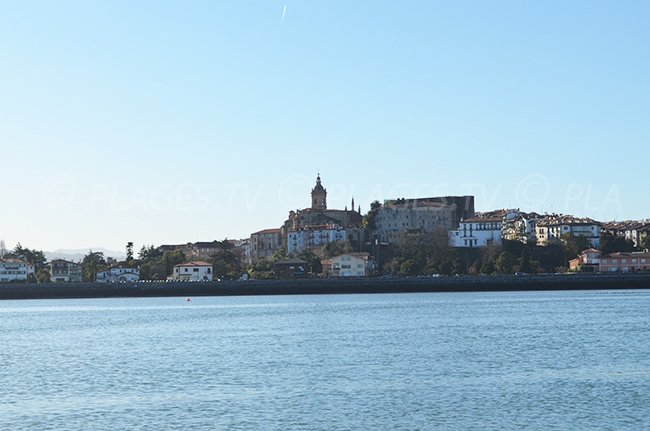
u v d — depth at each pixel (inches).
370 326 6053.2
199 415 2839.6
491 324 6058.1
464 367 3814.0
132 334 5876.0
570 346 4554.6
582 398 3034.0
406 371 3713.1
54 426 2721.5
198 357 4357.8
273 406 2962.6
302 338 5231.3
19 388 3440.0
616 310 7263.8
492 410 2856.8
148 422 2753.4
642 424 2652.6
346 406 2942.9
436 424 2674.7
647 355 4126.5
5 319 7775.6
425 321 6446.9
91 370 3956.7
